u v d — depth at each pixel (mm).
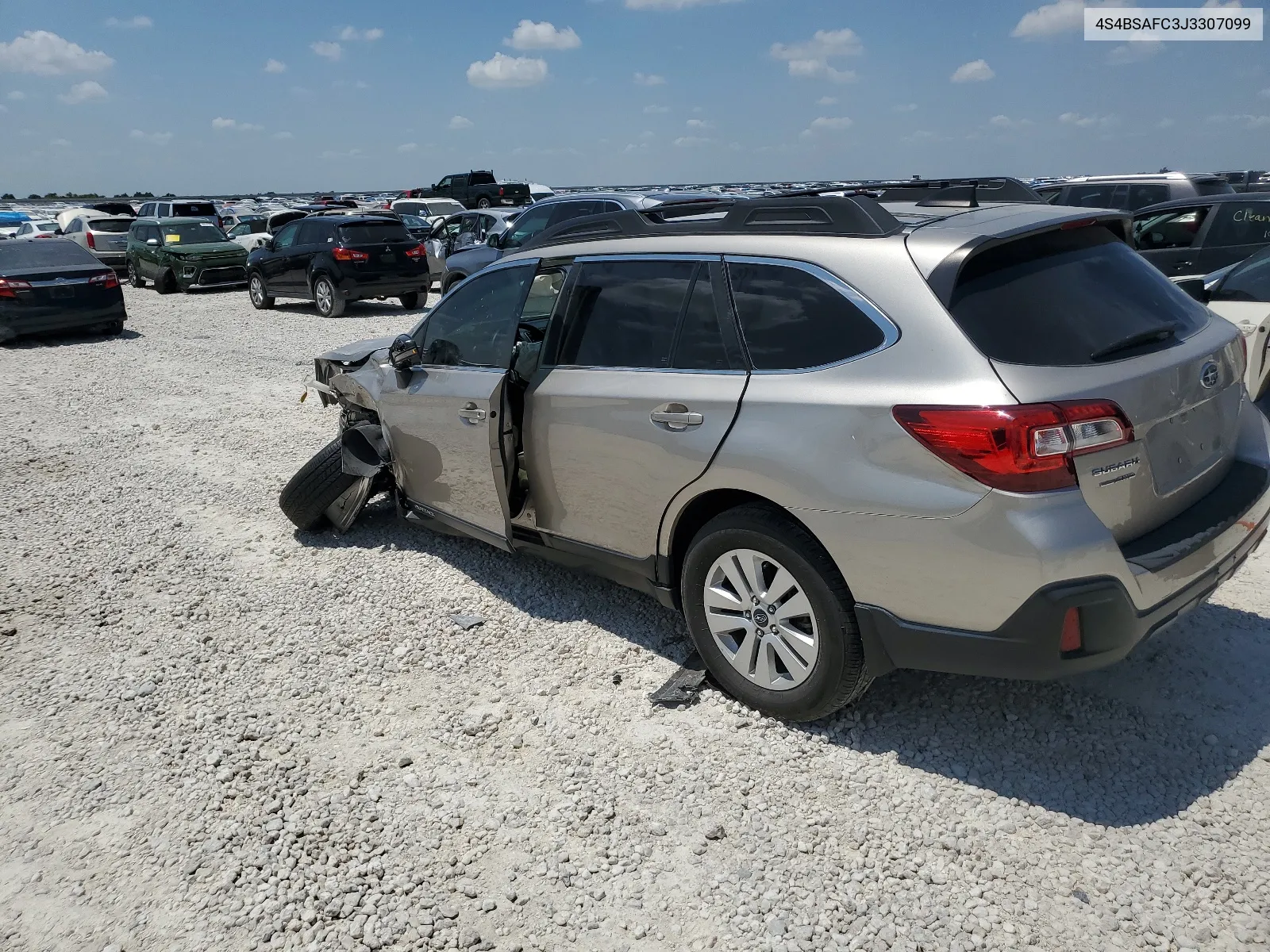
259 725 3605
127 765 3395
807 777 3158
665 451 3480
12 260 13539
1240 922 2484
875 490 2889
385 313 16953
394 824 3021
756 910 2615
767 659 3387
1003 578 2715
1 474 7207
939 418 2744
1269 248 6375
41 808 3174
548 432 3982
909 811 2975
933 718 3426
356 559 5242
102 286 13953
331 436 8000
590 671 3918
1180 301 3338
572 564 4152
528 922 2613
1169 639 3902
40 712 3773
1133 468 2822
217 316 16734
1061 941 2457
